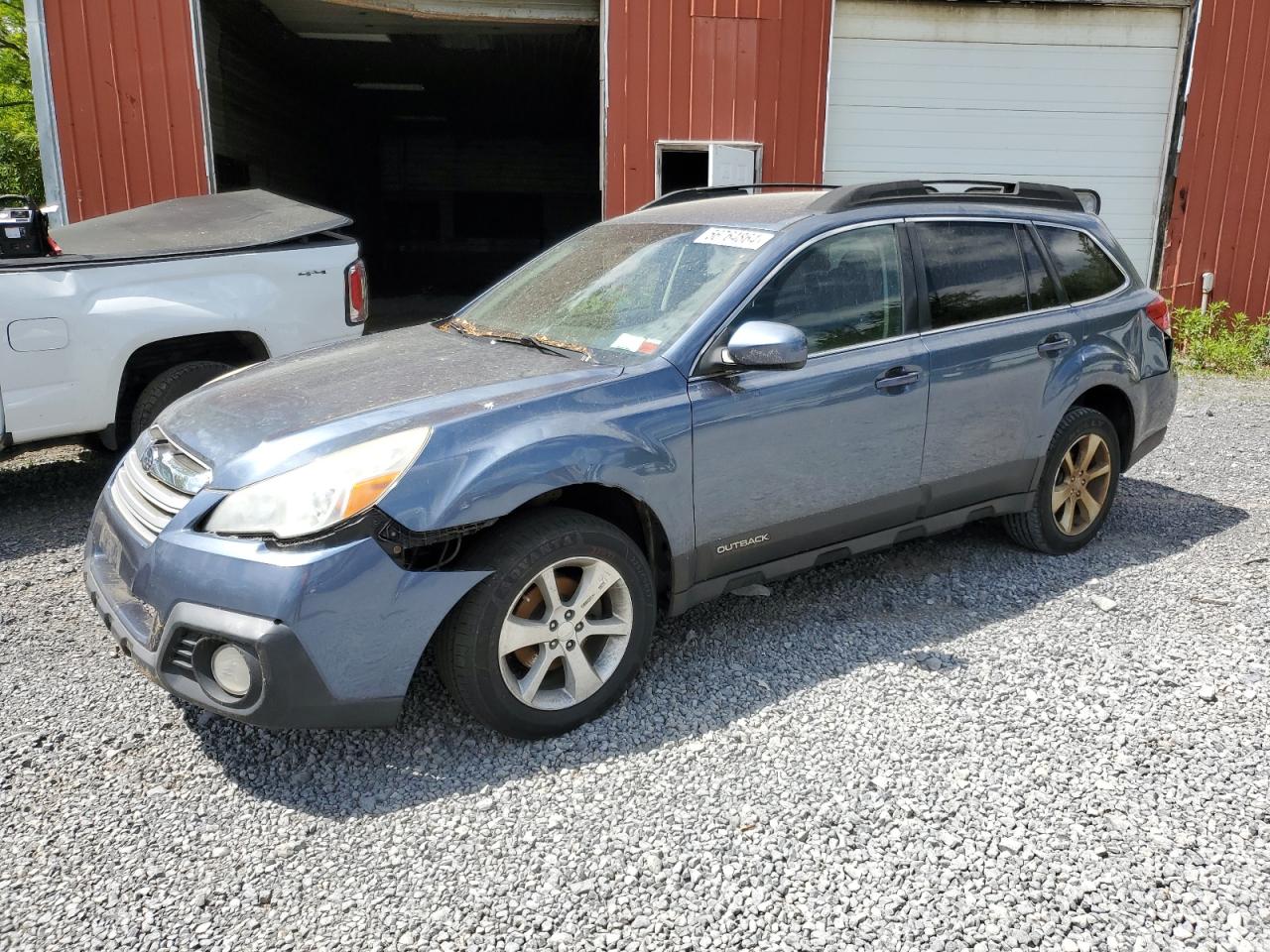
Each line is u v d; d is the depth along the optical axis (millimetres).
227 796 3014
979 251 4395
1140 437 5039
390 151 23609
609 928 2459
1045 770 3074
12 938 2438
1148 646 3891
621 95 10609
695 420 3449
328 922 2492
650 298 3828
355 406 3256
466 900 2559
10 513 5773
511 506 3051
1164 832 2785
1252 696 3494
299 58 15094
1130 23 10969
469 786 3041
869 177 11195
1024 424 4441
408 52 14719
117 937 2443
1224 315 11688
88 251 5844
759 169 10875
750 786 3014
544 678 3328
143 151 9875
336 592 2826
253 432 3182
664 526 3430
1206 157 11320
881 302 4016
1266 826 2805
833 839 2773
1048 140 11266
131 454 3633
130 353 5555
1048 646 3898
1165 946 2377
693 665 3777
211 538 2920
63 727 3400
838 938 2418
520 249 24375
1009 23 10906
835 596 4406
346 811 2936
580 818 2881
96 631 4172
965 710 3426
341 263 6340
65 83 9648
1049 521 4699
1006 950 2373
